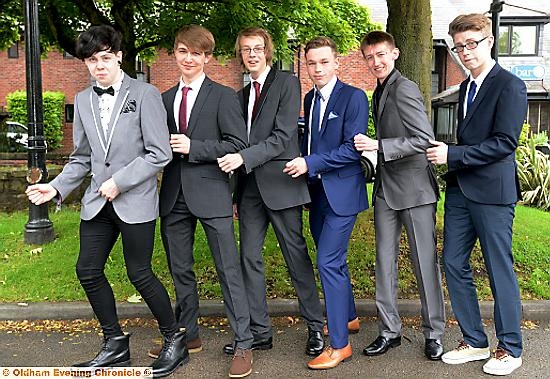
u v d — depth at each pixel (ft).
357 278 16.30
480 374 11.66
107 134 10.90
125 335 12.00
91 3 32.09
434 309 12.41
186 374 11.74
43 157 20.07
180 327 12.25
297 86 11.98
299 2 31.19
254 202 12.37
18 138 35.45
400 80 11.89
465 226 11.98
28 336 13.82
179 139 11.09
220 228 11.75
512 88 10.87
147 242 11.20
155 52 42.78
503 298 11.54
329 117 12.01
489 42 11.27
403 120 11.75
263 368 12.00
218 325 14.52
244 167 11.55
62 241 19.33
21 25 36.78
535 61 65.31
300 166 11.53
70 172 11.36
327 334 13.64
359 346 13.11
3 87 60.08
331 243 11.95
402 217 12.39
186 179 11.62
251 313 12.75
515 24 65.72
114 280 16.26
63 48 35.12
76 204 26.27
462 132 11.69
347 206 11.91
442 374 11.66
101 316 11.63
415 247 12.32
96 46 10.64
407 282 16.06
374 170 12.75
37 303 15.11
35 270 16.93
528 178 31.60
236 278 11.96
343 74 58.39
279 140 11.58
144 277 11.32
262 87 11.99
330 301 12.00
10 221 22.21
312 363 11.93
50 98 56.54
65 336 13.83
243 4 30.94
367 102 11.98
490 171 11.32
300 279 12.60
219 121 11.56
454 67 63.16
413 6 18.62
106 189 10.61
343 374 11.69
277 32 33.55
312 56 12.00
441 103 56.49
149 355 12.62
